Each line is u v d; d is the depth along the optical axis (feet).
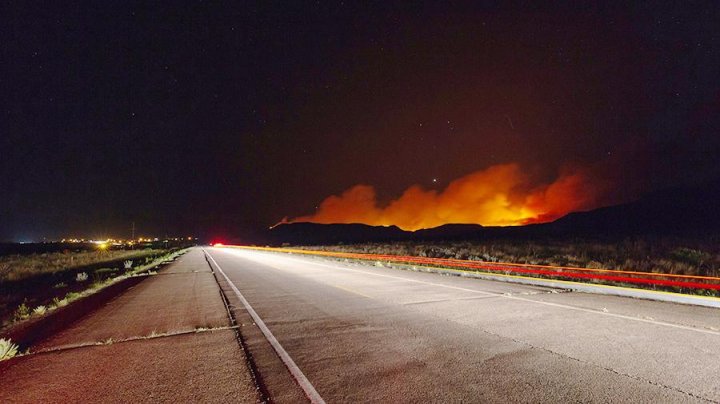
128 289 45.16
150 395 13.35
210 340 20.43
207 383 14.28
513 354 16.88
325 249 162.20
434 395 12.71
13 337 22.26
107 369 16.14
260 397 12.94
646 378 13.84
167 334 22.02
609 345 17.99
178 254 165.58
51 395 13.67
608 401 12.07
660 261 51.06
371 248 135.33
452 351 17.52
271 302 32.81
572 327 21.68
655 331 20.49
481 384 13.57
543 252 75.10
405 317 25.34
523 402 12.09
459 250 91.71
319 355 17.35
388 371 15.07
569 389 13.00
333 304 31.17
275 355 17.51
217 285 46.80
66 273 71.46
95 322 26.13
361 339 19.95
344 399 12.59
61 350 19.40
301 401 12.55
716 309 26.32
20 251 191.01
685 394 12.48
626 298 31.65
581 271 43.34
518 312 26.32
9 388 14.42
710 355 16.30
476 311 26.94
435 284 44.01
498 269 53.06
